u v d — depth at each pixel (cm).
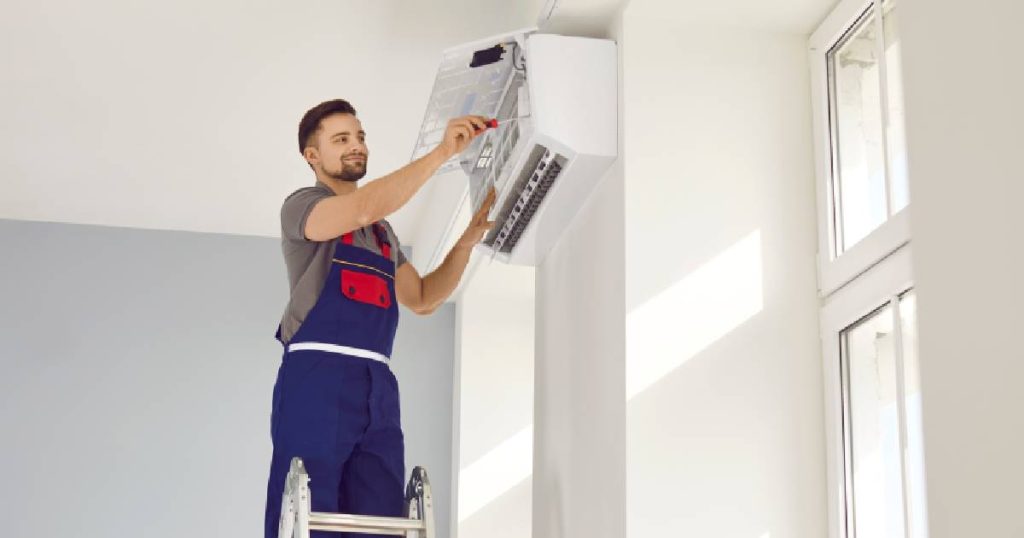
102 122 509
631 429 303
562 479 362
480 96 362
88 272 612
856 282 294
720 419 305
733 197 321
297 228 325
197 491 590
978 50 148
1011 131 142
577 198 355
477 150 389
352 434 313
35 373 598
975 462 143
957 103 151
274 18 429
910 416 265
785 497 301
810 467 304
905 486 264
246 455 597
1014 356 138
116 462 591
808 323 313
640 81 328
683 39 332
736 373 308
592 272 345
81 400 597
